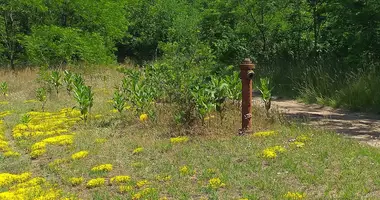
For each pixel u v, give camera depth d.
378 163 5.88
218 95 8.18
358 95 10.38
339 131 7.91
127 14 31.14
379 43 12.42
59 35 21.75
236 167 6.18
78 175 6.63
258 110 9.17
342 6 12.88
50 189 6.10
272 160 6.32
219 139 7.57
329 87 11.36
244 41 18.05
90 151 7.62
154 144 7.62
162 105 9.77
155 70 10.51
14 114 11.24
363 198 4.90
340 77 11.66
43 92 12.35
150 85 9.96
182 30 26.03
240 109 9.20
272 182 5.57
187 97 8.62
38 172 7.03
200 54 10.53
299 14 17.19
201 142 7.55
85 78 16.72
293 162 6.14
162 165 6.64
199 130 8.09
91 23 24.28
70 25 24.25
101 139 8.28
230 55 17.42
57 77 13.40
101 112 10.78
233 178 5.83
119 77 16.98
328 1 14.92
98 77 17.03
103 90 14.08
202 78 9.53
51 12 23.86
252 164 6.25
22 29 24.22
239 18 18.30
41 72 15.12
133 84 9.84
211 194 5.40
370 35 12.30
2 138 8.96
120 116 9.99
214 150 7.07
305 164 6.10
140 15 33.09
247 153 6.73
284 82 13.64
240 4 17.77
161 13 32.94
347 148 6.57
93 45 21.83
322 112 9.98
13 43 23.53
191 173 6.20
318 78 11.91
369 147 6.59
